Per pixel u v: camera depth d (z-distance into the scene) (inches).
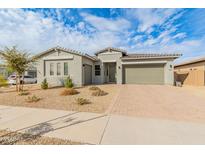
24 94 418.0
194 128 169.6
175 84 708.0
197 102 315.6
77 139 143.5
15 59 479.5
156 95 405.4
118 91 480.7
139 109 259.4
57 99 347.6
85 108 267.4
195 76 731.4
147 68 737.0
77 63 649.0
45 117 215.2
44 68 693.9
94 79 804.0
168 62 692.7
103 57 792.9
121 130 164.7
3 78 702.5
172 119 204.2
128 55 821.9
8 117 216.7
